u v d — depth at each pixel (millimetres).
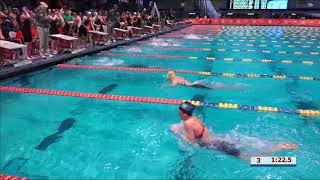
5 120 4723
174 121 4754
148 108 5340
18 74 7027
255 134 4242
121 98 5816
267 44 14562
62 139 4129
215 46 13531
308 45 14352
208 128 4418
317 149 3820
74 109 5254
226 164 3453
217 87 6645
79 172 3324
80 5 19859
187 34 19234
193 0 35438
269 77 7707
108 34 12297
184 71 8195
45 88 6352
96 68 8312
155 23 20359
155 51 11625
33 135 4234
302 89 6652
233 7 35750
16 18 8438
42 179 3176
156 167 3432
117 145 3969
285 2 34031
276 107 5426
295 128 4500
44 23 8258
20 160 3557
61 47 9359
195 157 3615
